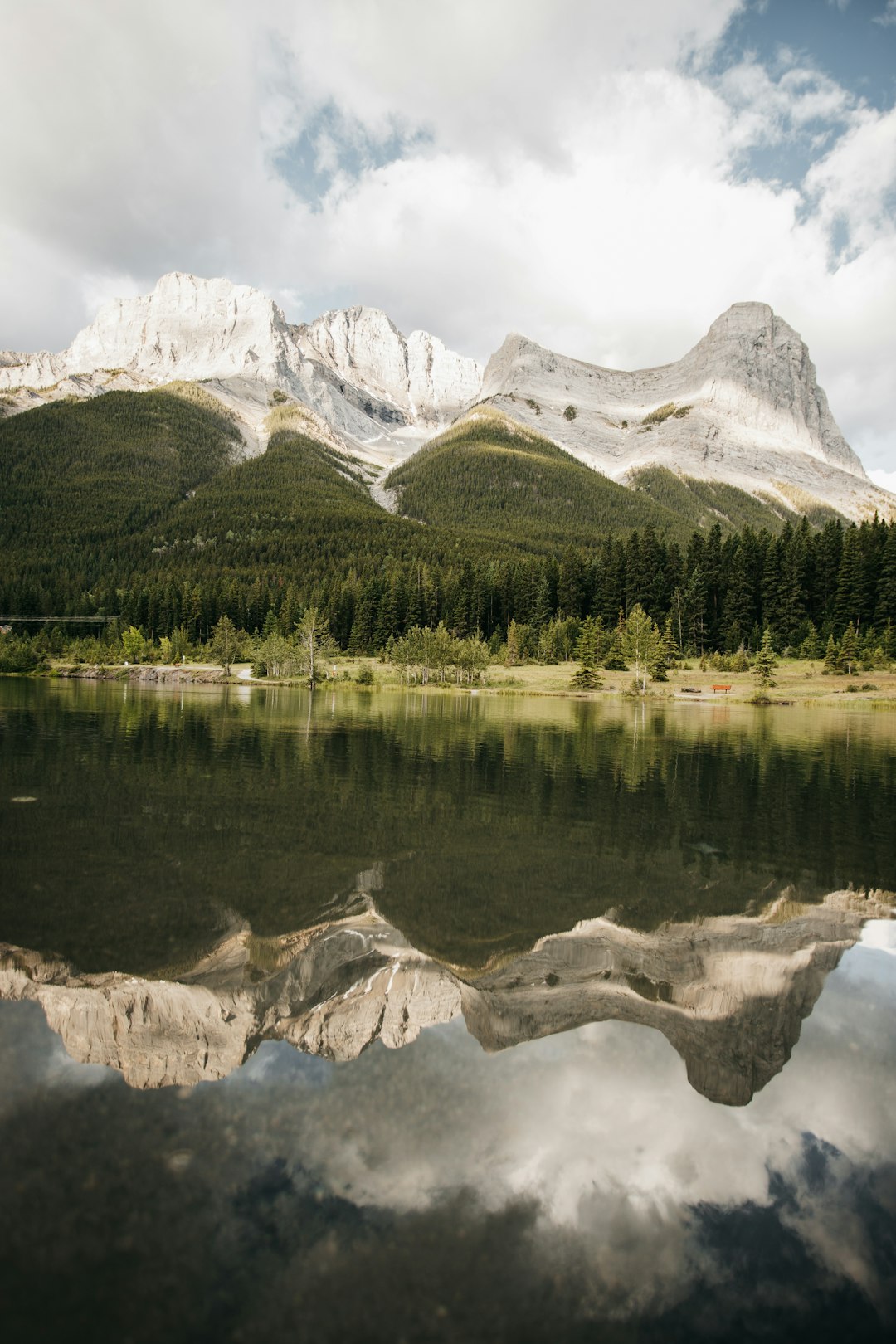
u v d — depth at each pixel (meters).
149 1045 6.18
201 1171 4.52
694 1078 5.93
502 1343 3.43
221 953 8.38
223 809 17.23
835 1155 5.05
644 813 18.19
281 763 25.11
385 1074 5.81
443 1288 3.76
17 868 11.98
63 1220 4.09
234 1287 3.69
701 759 29.16
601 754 30.23
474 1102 5.42
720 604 112.88
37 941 8.64
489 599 132.50
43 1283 3.68
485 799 19.55
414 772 23.83
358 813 17.20
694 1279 3.92
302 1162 4.65
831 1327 3.63
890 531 103.50
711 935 9.59
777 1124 5.34
